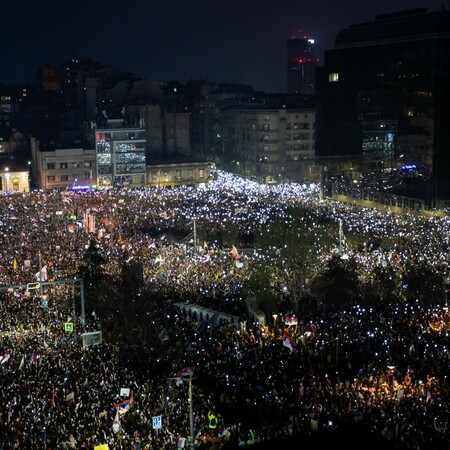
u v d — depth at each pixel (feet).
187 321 196.54
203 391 144.36
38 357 157.79
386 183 471.62
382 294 216.33
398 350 158.30
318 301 220.02
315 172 616.80
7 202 413.18
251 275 230.27
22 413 123.85
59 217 358.02
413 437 104.27
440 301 211.61
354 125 507.30
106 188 545.03
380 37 480.64
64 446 108.37
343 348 163.43
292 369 149.48
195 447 108.99
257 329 182.50
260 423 124.67
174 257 268.62
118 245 289.53
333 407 121.90
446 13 435.12
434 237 297.53
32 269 250.37
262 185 514.68
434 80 429.79
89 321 202.69
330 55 529.45
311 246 239.91
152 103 630.33
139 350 171.22
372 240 299.99
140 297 204.44
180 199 425.69
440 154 429.79
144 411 126.52
